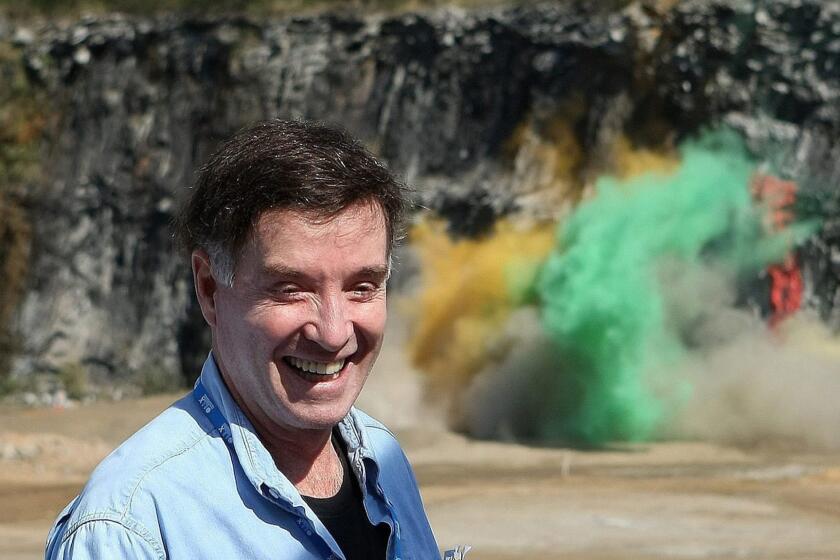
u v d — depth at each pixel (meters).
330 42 45.91
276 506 3.01
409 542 3.39
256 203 2.98
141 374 44.72
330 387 3.09
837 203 38.91
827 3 40.47
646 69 41.75
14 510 19.55
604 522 16.50
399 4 46.28
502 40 43.78
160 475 2.95
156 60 47.44
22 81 48.41
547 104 42.94
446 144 43.88
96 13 49.41
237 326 3.08
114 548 2.84
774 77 40.56
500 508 17.73
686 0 41.78
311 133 3.09
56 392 44.53
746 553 14.16
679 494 19.64
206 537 2.92
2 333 46.19
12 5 49.97
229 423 3.08
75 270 46.47
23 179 47.47
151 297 45.47
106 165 47.06
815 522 16.70
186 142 46.50
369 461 3.31
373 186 3.07
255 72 46.03
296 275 3.01
